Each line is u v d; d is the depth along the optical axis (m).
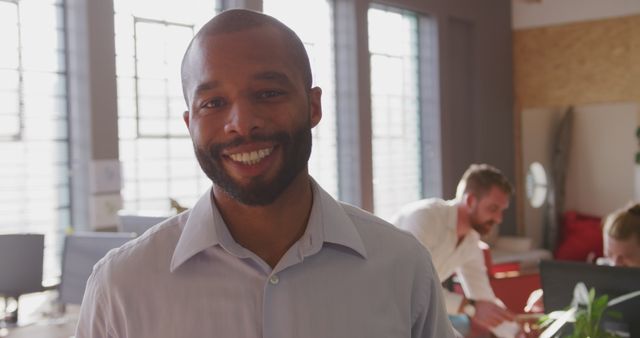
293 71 1.22
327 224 1.30
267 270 1.26
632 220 3.18
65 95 4.88
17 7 4.61
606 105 8.51
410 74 7.70
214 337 1.24
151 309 1.26
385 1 7.04
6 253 4.08
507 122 8.80
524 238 8.39
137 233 4.07
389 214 7.44
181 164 5.54
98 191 4.84
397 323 1.32
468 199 3.92
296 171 1.23
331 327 1.26
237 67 1.19
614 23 8.20
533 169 8.85
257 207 1.25
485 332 3.69
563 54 8.54
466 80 8.40
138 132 5.24
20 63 4.63
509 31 8.84
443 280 4.06
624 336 2.49
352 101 6.81
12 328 3.92
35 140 4.72
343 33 6.84
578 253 8.31
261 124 1.18
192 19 5.62
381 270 1.33
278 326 1.25
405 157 7.64
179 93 5.52
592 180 8.70
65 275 4.05
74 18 4.84
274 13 6.27
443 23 7.83
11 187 4.61
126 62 5.16
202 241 1.25
